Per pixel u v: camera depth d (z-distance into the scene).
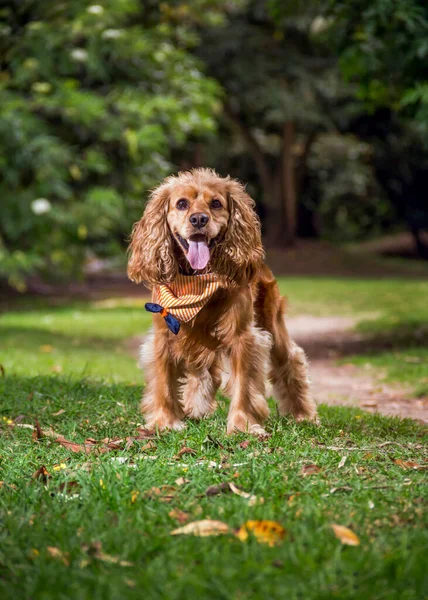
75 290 28.20
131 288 29.23
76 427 5.80
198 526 3.49
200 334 5.59
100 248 19.91
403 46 12.02
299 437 5.46
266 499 3.89
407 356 12.55
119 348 14.87
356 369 12.07
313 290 25.48
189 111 20.11
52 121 18.84
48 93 18.33
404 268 37.84
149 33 20.66
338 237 50.44
